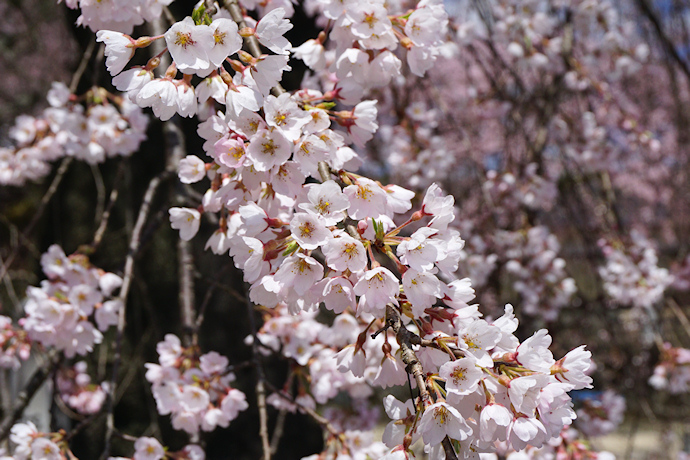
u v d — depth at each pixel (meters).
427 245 0.72
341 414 1.25
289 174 0.77
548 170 2.00
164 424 1.57
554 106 2.13
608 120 2.09
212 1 0.78
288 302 0.75
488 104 2.01
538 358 0.72
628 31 1.95
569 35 1.96
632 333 2.49
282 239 0.75
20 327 1.46
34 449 0.96
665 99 2.79
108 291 1.12
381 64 0.84
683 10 2.24
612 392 1.70
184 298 1.24
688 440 2.41
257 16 1.06
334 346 1.11
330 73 0.90
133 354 1.65
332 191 0.73
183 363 1.04
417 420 0.70
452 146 2.40
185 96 0.76
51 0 2.62
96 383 1.51
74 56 2.13
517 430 0.70
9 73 3.25
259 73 0.77
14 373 1.88
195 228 0.90
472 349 0.72
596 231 2.16
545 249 1.87
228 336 1.62
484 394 0.71
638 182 2.99
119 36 0.77
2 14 3.17
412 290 0.72
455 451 0.71
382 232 0.73
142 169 1.73
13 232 1.55
